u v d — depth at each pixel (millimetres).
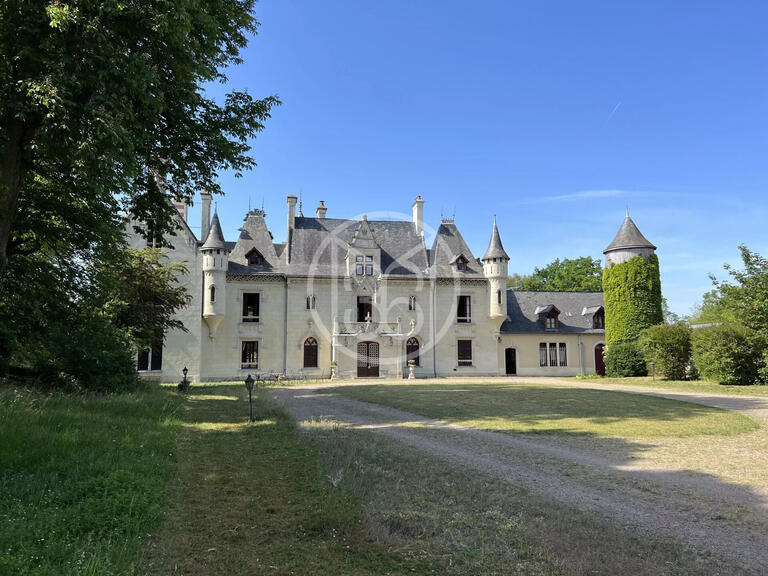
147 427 11273
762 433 12844
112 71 9992
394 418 15641
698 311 79500
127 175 11586
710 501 7562
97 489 6535
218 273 34750
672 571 5203
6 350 16828
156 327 24656
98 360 16625
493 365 40281
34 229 15523
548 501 7430
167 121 13609
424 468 9180
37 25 10062
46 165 13977
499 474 8969
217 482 7984
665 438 12281
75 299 18219
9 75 10641
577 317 44188
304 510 6801
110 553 4914
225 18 13789
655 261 36969
